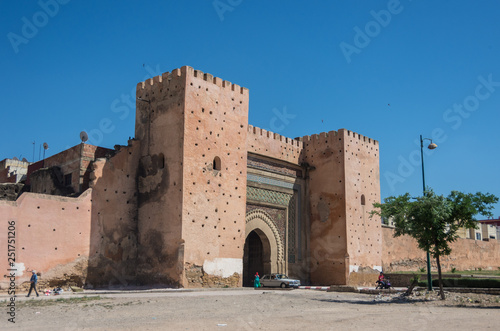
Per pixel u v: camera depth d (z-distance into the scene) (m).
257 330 10.24
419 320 12.15
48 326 10.79
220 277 24.11
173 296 18.66
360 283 30.30
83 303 15.84
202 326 10.73
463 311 14.59
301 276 30.72
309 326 10.89
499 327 10.88
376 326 10.98
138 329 10.23
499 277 25.39
